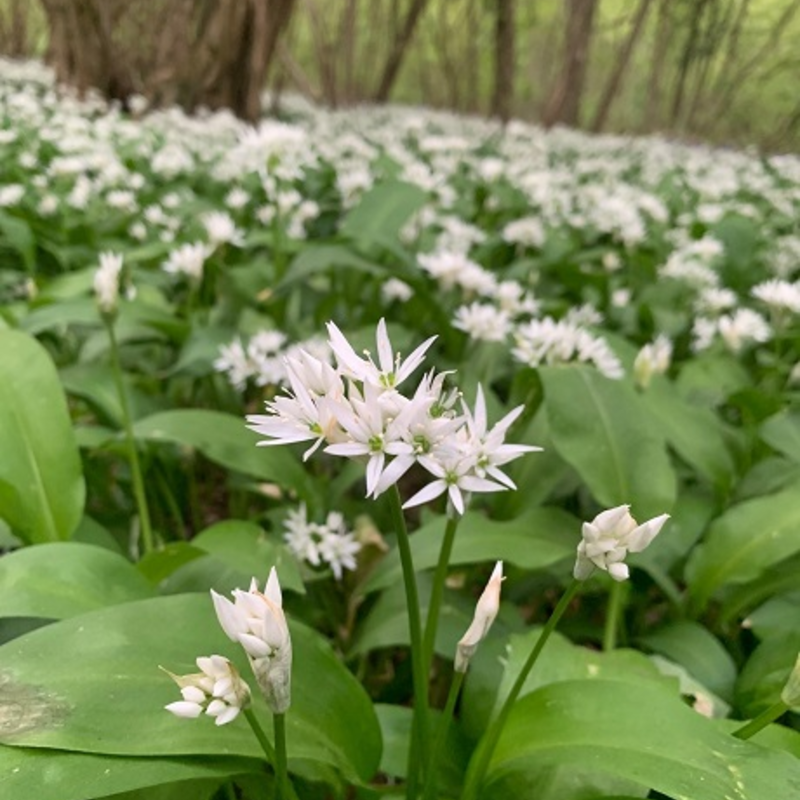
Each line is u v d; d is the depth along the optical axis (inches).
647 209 30.0
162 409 14.7
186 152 35.4
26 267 23.1
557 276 23.2
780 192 42.4
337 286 20.8
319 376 6.0
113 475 15.3
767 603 10.7
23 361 11.0
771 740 7.9
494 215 30.7
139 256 21.1
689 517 12.1
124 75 52.7
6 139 33.3
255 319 17.6
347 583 12.2
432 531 10.7
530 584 11.7
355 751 7.3
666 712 6.8
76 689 6.4
